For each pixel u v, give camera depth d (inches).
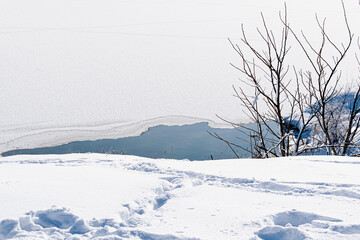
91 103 524.1
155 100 543.5
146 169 151.7
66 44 872.9
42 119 457.4
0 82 600.1
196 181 131.5
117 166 165.2
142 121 462.6
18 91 560.7
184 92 583.8
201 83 631.8
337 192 112.3
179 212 101.1
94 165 169.5
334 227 86.3
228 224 91.6
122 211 101.3
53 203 104.2
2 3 1386.6
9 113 472.7
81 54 799.1
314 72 653.9
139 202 109.5
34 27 1029.8
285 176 132.8
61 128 431.5
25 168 150.8
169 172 144.3
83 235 87.7
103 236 85.1
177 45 904.9
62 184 122.3
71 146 383.6
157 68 721.6
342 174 135.9
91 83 617.9
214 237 84.4
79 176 134.5
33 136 406.0
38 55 773.3
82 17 1205.1
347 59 729.6
